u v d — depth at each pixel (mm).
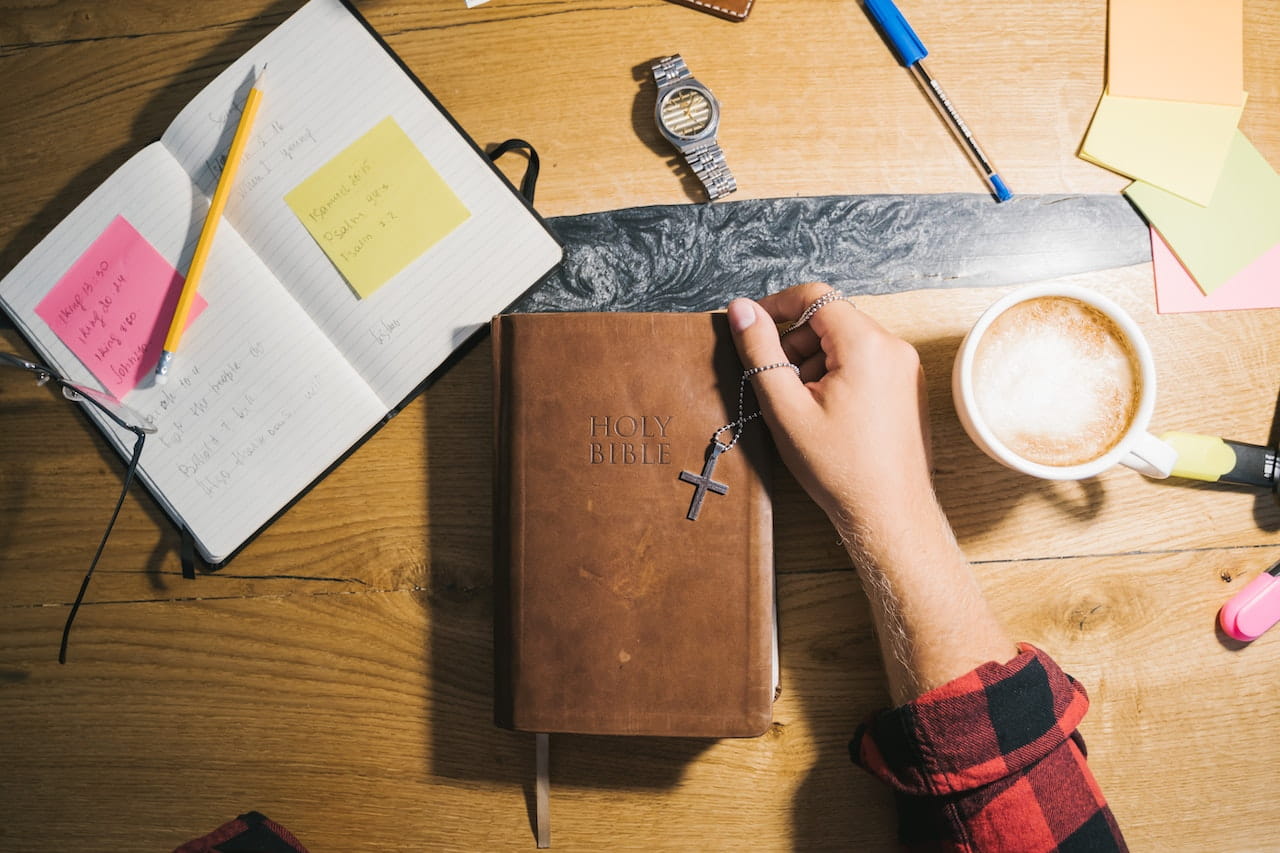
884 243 745
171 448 723
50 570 753
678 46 749
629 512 671
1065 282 746
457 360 737
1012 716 591
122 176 720
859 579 729
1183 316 747
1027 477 736
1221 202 744
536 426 671
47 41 761
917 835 644
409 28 751
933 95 748
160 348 725
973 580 654
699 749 734
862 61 750
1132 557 737
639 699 675
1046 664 614
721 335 670
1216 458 711
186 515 720
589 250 747
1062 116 752
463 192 723
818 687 731
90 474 753
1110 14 748
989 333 649
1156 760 735
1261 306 742
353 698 745
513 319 674
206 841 623
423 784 741
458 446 741
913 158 749
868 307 742
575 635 674
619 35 749
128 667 750
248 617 746
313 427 724
